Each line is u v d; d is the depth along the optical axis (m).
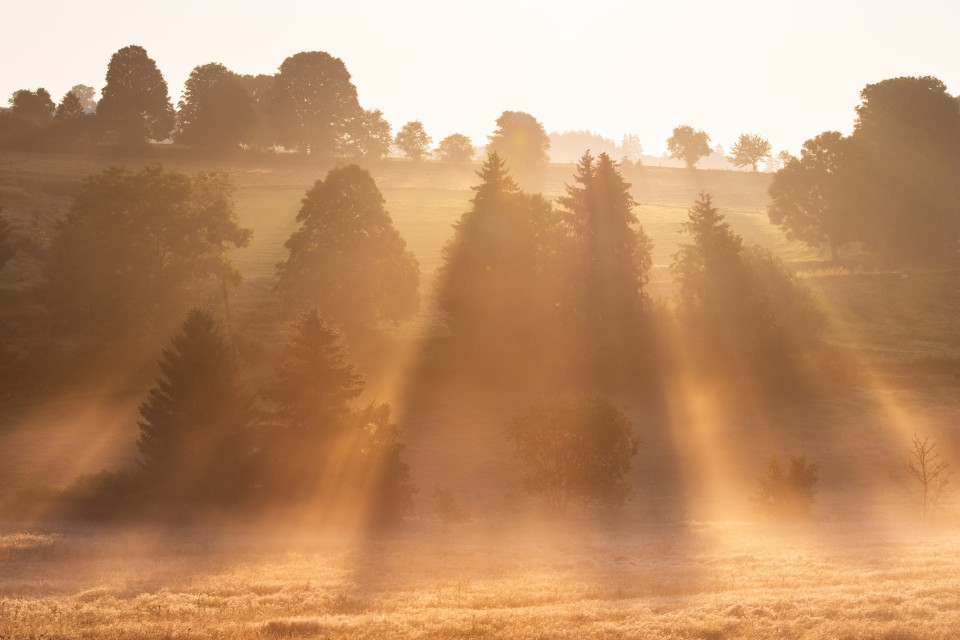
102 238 62.94
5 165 116.75
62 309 62.16
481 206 66.00
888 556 19.88
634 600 14.71
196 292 68.31
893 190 97.19
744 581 16.59
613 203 67.25
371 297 64.75
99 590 16.05
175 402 37.31
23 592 16.09
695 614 13.12
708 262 67.19
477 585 16.81
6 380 53.88
